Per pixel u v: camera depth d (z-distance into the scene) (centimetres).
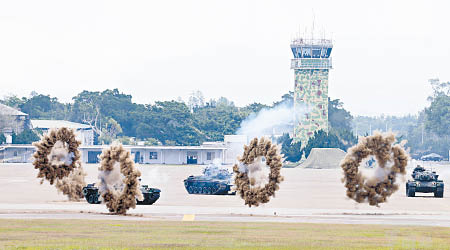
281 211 8462
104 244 5359
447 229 6719
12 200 9769
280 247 5319
